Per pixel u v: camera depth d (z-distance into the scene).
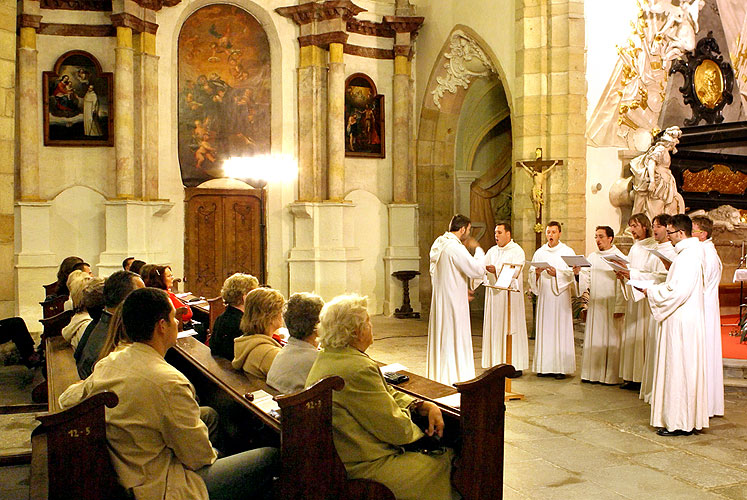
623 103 12.58
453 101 15.16
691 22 13.14
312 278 14.41
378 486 3.76
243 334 5.12
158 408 3.32
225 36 14.31
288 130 14.65
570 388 8.51
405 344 11.70
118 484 3.28
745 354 9.21
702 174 13.66
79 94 13.21
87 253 13.33
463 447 3.92
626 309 8.36
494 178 16.22
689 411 6.45
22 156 12.72
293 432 3.50
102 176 13.38
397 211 15.41
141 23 13.12
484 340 9.23
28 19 12.62
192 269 14.08
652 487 5.23
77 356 5.39
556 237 9.13
